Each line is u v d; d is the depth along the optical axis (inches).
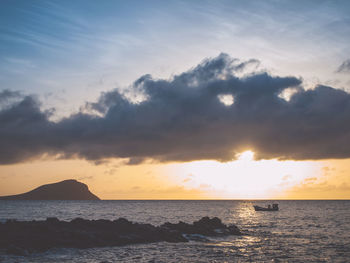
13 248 1514.5
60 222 2026.3
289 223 3513.8
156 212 5767.7
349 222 3612.2
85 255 1539.1
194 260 1509.6
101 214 5019.7
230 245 1910.7
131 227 2102.6
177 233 2095.2
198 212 5905.5
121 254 1592.0
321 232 2610.7
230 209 7426.2
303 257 1593.3
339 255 1644.9
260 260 1524.4
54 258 1460.4
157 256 1574.8
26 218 4037.9
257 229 2851.9
